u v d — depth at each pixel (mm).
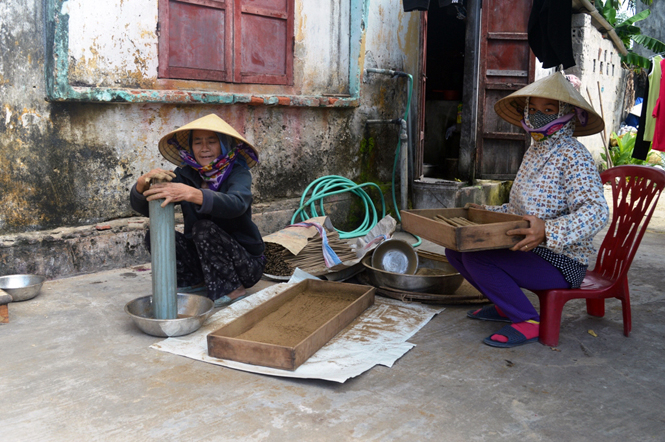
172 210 2768
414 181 6480
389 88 6184
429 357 2631
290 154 5238
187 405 2119
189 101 4223
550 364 2580
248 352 2453
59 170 3752
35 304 3248
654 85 5504
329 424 2008
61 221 3811
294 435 1932
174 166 4379
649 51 13398
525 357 2652
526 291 3885
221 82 4676
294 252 3844
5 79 3443
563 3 3775
